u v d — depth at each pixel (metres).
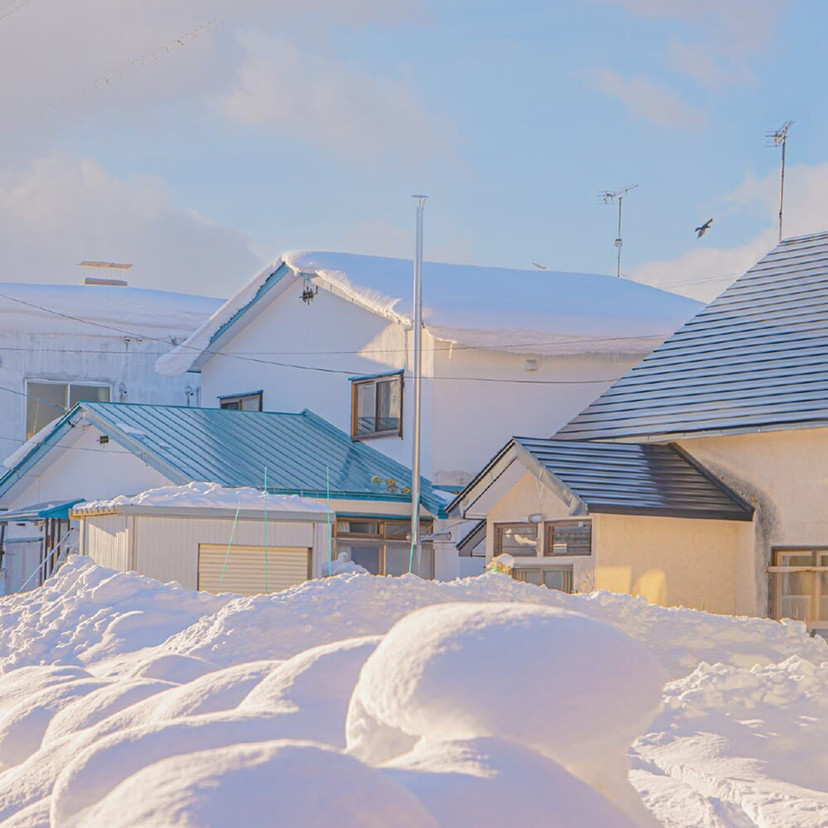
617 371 30.28
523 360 29.67
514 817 2.44
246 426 30.45
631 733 2.82
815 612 19.25
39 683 5.77
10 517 30.42
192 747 3.07
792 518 19.72
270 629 13.26
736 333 23.03
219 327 35.22
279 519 22.05
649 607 15.25
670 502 20.09
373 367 30.70
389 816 2.21
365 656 3.77
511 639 2.75
